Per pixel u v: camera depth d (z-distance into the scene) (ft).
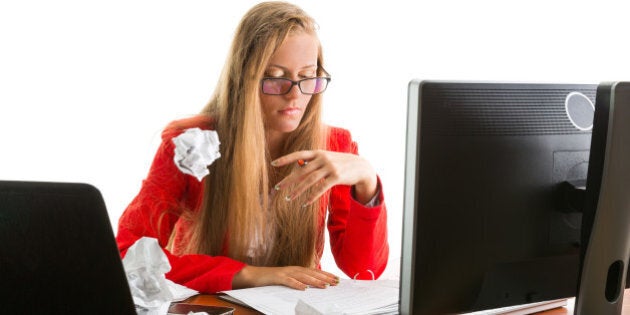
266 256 6.35
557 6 10.82
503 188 3.87
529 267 4.06
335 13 10.68
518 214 3.95
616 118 3.78
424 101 3.60
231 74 6.08
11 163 9.64
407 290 3.75
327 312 4.05
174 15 10.05
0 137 9.58
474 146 3.75
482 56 10.90
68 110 9.81
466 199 3.77
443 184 3.69
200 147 3.87
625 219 3.93
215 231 6.19
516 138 3.87
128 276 4.00
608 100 3.79
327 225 6.77
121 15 9.91
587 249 3.97
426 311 3.79
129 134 10.03
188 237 6.27
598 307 4.03
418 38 10.82
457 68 10.91
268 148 6.42
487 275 3.92
